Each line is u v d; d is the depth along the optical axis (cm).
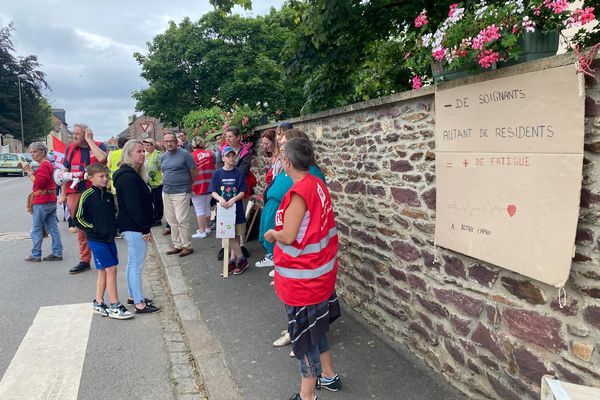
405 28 512
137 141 473
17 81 4956
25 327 465
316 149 522
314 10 456
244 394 320
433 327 334
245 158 725
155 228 917
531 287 244
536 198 230
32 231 720
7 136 4494
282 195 358
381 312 408
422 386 318
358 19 477
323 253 282
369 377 332
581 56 198
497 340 272
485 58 243
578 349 219
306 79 602
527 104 230
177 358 398
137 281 494
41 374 371
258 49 2317
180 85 2312
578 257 215
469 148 275
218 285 557
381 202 392
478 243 274
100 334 448
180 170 682
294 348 287
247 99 2142
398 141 359
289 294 281
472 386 298
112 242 477
